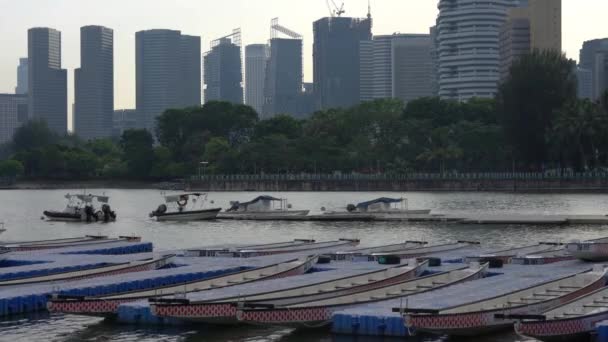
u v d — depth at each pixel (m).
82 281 77.25
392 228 153.88
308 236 144.12
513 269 85.19
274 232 153.12
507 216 164.00
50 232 162.75
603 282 73.31
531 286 68.62
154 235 152.25
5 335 63.97
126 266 85.12
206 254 100.38
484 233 141.38
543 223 154.25
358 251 99.25
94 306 64.81
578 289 68.25
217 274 83.69
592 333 57.16
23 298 70.25
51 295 68.00
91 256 96.75
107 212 188.50
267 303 61.31
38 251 104.50
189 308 61.91
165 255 95.12
